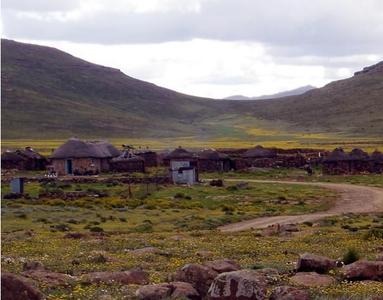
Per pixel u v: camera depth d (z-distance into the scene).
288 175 130.00
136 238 47.09
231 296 17.95
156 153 144.75
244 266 27.14
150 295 19.58
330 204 84.69
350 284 22.61
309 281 23.11
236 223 66.19
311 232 52.59
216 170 137.50
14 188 88.06
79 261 30.55
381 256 29.94
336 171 135.75
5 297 17.75
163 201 82.75
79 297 20.14
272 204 83.75
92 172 122.62
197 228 60.56
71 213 68.06
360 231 53.25
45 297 19.81
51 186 98.38
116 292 20.83
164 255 34.50
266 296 19.06
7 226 56.19
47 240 44.31
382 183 115.56
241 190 99.25
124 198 85.31
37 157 130.88
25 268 26.88
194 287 20.69
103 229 57.06
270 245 40.91
